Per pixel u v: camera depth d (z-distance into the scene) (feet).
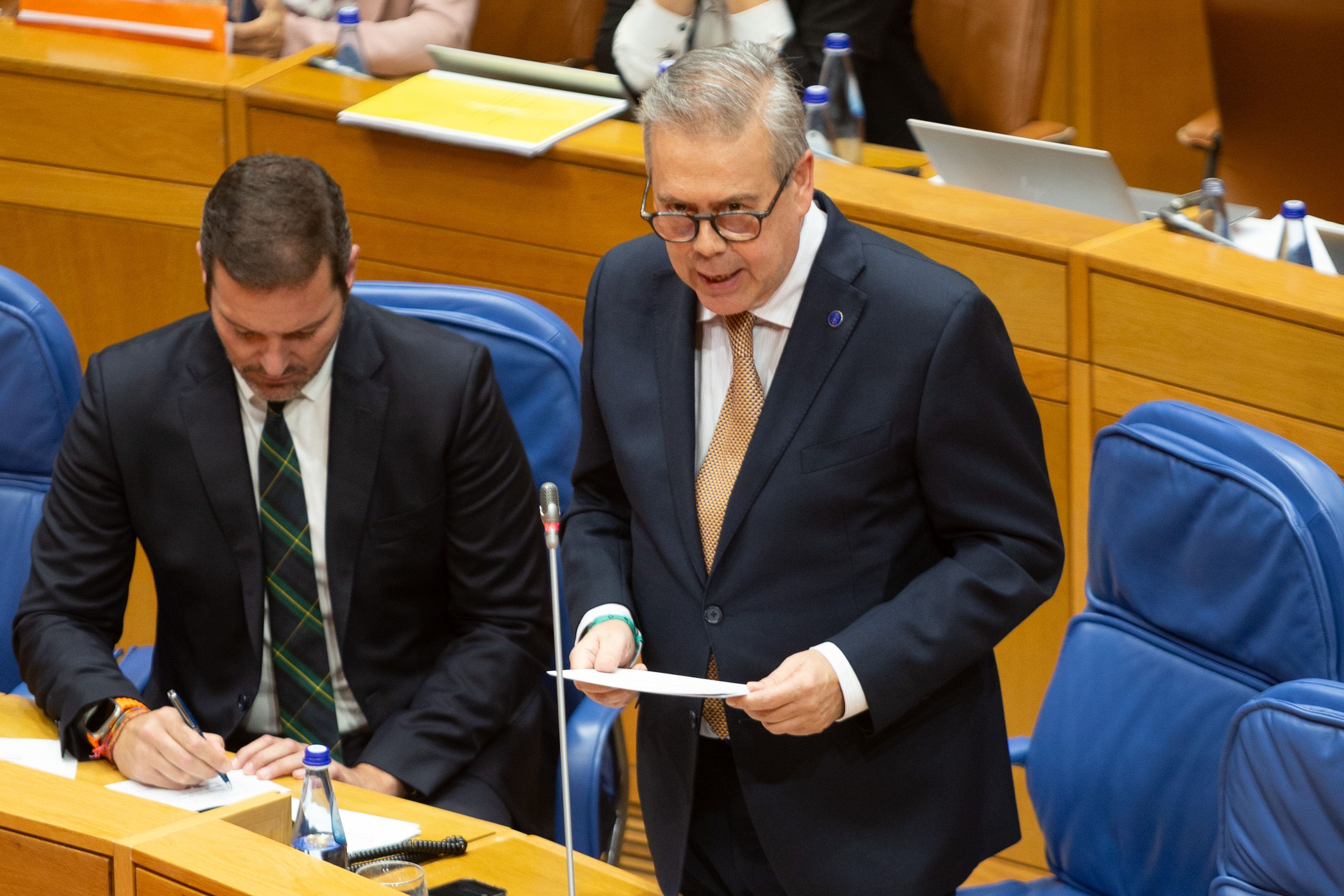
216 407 23.93
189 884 14.97
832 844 19.94
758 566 19.49
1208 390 28.48
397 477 24.27
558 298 35.68
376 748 23.61
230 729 24.34
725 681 19.74
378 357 24.31
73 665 22.54
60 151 38.65
